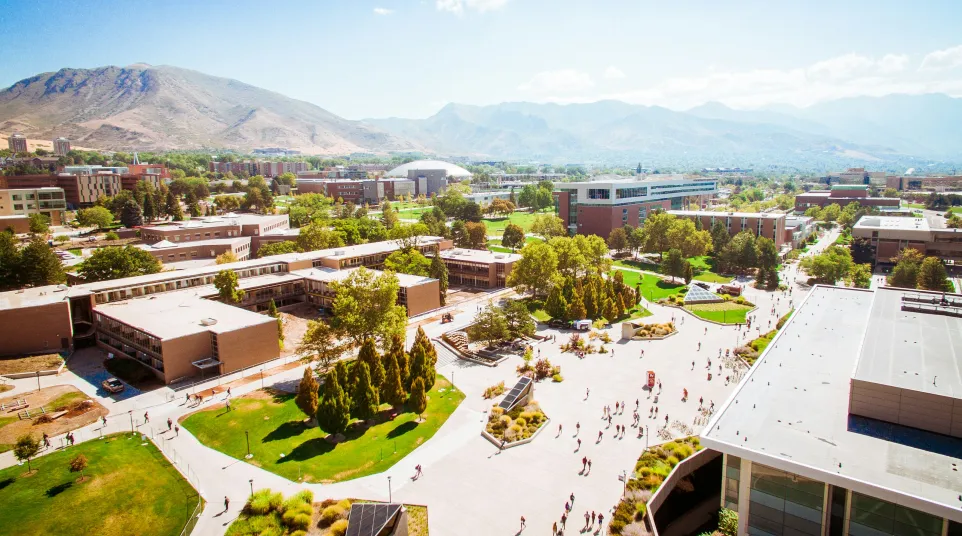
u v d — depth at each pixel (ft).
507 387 315.99
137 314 360.89
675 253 590.14
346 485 220.84
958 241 631.56
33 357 334.03
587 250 591.37
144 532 190.80
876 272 647.56
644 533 190.60
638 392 310.86
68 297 365.20
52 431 253.85
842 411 193.06
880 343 226.79
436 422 274.57
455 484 222.69
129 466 227.81
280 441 252.21
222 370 325.42
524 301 501.56
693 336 415.44
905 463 160.25
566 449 249.34
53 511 198.08
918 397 176.96
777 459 162.30
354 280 337.72
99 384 308.40
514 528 196.75
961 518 135.23
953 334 238.48
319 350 316.40
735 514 184.24
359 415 268.41
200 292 425.28
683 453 239.09
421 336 314.35
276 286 463.83
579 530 195.93
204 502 207.62
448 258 595.06
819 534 164.55
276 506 202.08
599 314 462.19
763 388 211.82
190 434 256.32
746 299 532.73
